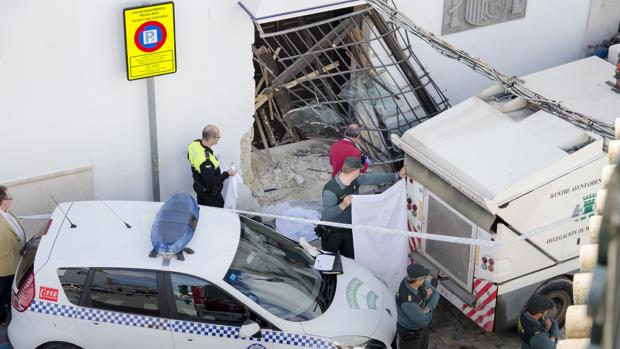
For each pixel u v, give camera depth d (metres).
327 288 8.14
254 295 7.51
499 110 9.30
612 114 9.33
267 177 11.91
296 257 8.34
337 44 11.99
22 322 7.51
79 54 9.08
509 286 8.39
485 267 8.31
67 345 7.50
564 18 13.45
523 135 8.63
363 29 11.74
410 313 7.50
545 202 8.07
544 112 8.95
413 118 12.30
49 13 8.70
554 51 13.70
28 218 9.20
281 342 7.44
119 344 7.50
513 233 8.09
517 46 13.23
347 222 9.38
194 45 9.84
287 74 11.52
